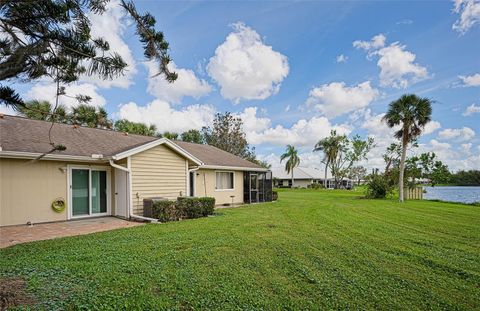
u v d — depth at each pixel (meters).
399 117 22.23
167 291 4.07
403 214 13.45
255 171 20.98
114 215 12.49
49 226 9.88
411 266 5.47
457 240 7.75
